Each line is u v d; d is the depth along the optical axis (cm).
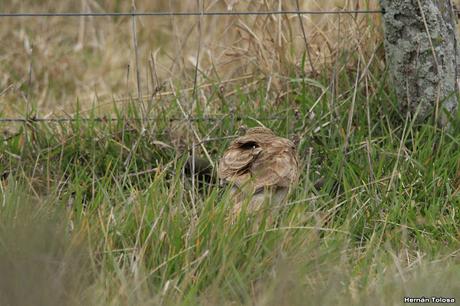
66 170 1523
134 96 1859
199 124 1645
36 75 2155
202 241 1232
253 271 1199
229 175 1374
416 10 1598
